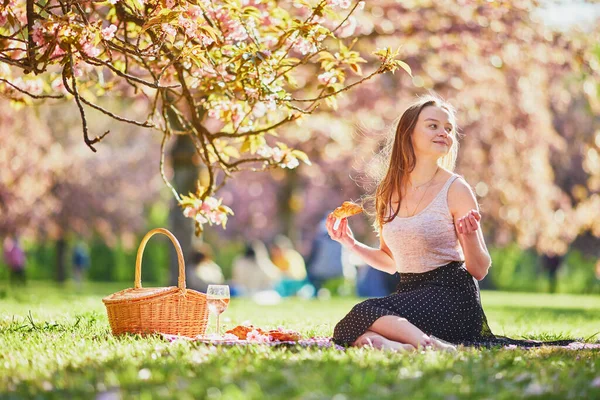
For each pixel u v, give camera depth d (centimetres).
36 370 588
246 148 1073
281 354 637
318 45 929
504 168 2850
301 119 1016
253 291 2728
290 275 3141
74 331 919
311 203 4466
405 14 2131
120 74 856
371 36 2080
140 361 604
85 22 830
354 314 741
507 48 2231
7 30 1002
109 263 5372
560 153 3653
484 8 2131
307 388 473
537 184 2948
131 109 3092
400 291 802
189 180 2066
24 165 3566
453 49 2208
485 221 3038
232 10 934
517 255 4997
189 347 677
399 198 807
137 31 1048
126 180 4675
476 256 750
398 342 716
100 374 551
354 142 2762
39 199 4091
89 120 4262
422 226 780
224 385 491
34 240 4641
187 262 2145
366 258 858
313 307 1852
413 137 812
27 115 3416
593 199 3378
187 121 1080
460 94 2475
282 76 955
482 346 753
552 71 2520
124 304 830
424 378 516
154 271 5384
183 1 841
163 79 1111
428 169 809
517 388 504
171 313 839
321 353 638
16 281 4297
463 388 488
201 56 867
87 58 829
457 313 764
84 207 4444
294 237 4466
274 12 1039
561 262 4438
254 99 948
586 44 2345
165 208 5438
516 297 3206
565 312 1953
